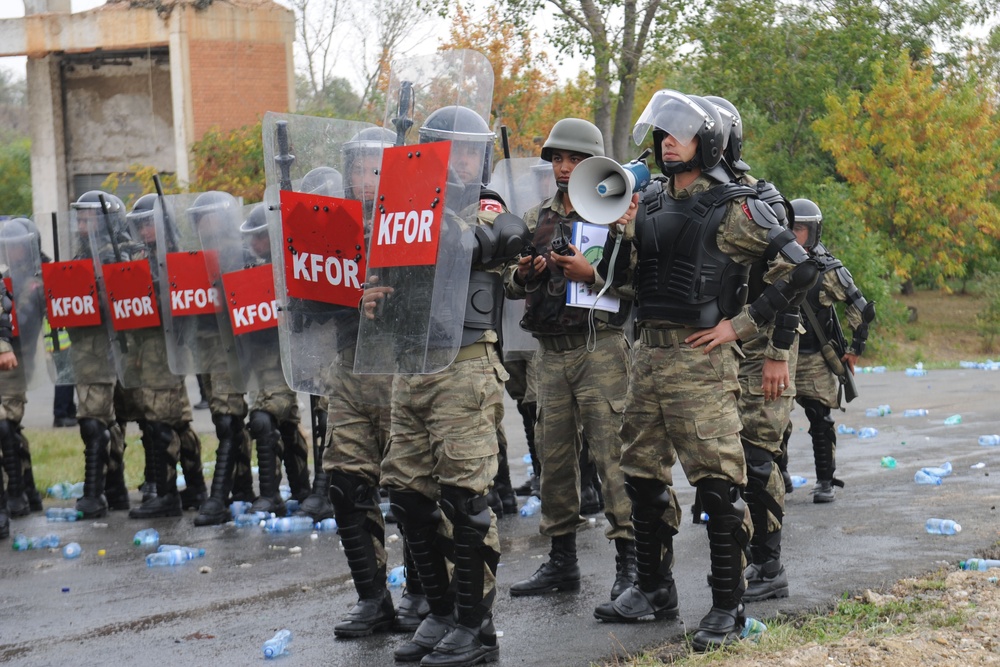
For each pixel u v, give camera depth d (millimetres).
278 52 26031
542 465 5508
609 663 4387
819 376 7598
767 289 4316
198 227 7582
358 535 4926
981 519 6848
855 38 27094
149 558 6660
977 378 17359
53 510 8312
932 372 19156
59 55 27078
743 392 5277
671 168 4418
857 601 5125
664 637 4691
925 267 26750
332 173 4926
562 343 5359
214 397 8055
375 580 4984
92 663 4754
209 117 25531
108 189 27234
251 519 7887
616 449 5293
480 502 4441
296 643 4887
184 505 8742
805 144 28641
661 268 4461
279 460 8359
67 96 27375
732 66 23688
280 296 5043
